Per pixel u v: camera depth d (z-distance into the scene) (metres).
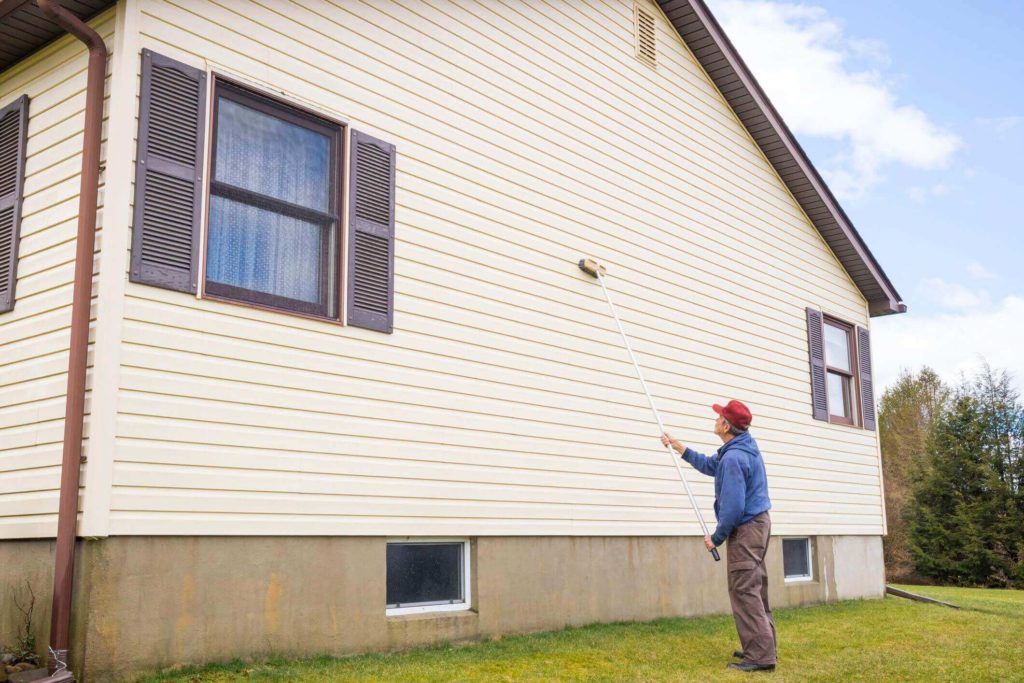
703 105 9.16
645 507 7.61
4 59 5.53
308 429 5.27
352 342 5.59
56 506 4.54
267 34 5.41
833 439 10.37
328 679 4.62
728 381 8.84
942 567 22.73
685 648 6.08
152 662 4.48
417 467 5.85
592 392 7.27
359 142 5.80
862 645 6.59
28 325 5.00
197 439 4.77
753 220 9.62
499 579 6.32
